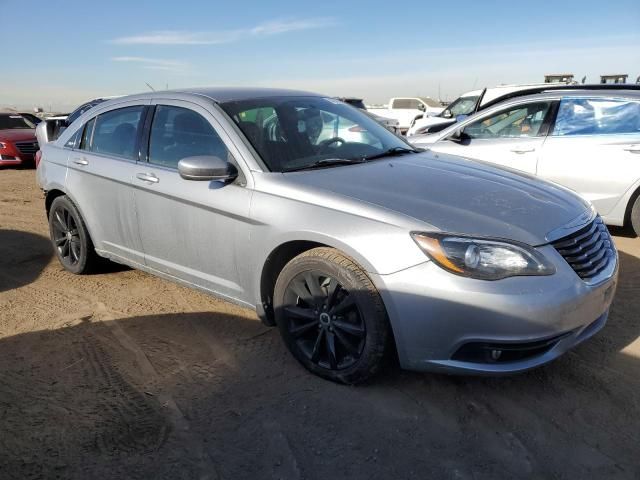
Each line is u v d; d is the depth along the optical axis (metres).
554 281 2.77
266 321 3.53
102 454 2.65
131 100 4.50
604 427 2.76
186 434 2.78
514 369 2.77
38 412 2.99
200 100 3.96
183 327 4.01
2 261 5.72
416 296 2.77
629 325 3.83
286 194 3.26
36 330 4.03
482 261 2.71
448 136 7.20
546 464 2.52
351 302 3.00
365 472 2.49
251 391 3.15
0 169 14.02
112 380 3.31
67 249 5.18
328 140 3.95
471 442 2.68
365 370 3.02
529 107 6.57
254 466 2.55
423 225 2.83
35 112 20.66
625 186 5.91
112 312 4.31
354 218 2.98
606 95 6.07
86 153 4.70
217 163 3.42
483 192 3.24
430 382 3.18
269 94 4.24
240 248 3.47
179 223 3.83
